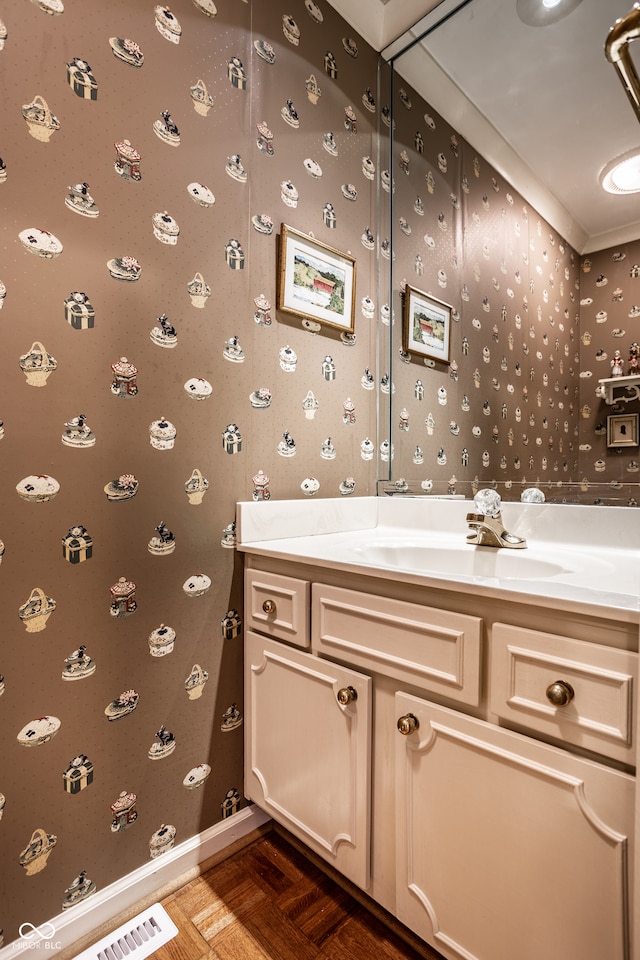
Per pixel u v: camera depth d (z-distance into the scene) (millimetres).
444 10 1367
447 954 770
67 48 893
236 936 949
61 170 891
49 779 895
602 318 1104
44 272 875
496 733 704
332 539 1288
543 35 1196
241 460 1200
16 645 855
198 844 1124
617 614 585
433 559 1191
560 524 1140
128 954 909
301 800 1038
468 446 1355
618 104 1079
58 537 902
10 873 850
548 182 1188
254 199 1214
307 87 1344
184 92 1070
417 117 1483
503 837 696
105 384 958
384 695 874
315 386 1378
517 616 695
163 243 1040
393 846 863
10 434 844
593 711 612
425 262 1471
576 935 625
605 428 1100
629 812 584
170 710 1075
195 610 1117
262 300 1239
